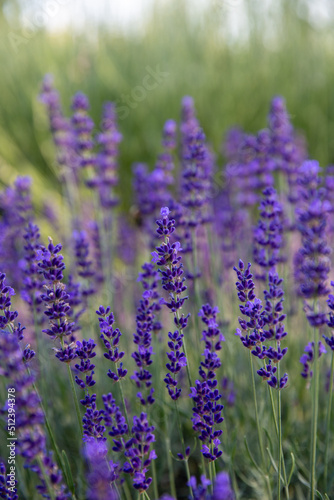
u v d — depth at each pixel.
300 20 1.56
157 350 0.60
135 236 0.92
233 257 0.74
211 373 0.53
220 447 0.62
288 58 1.50
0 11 1.44
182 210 0.65
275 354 0.53
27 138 1.41
